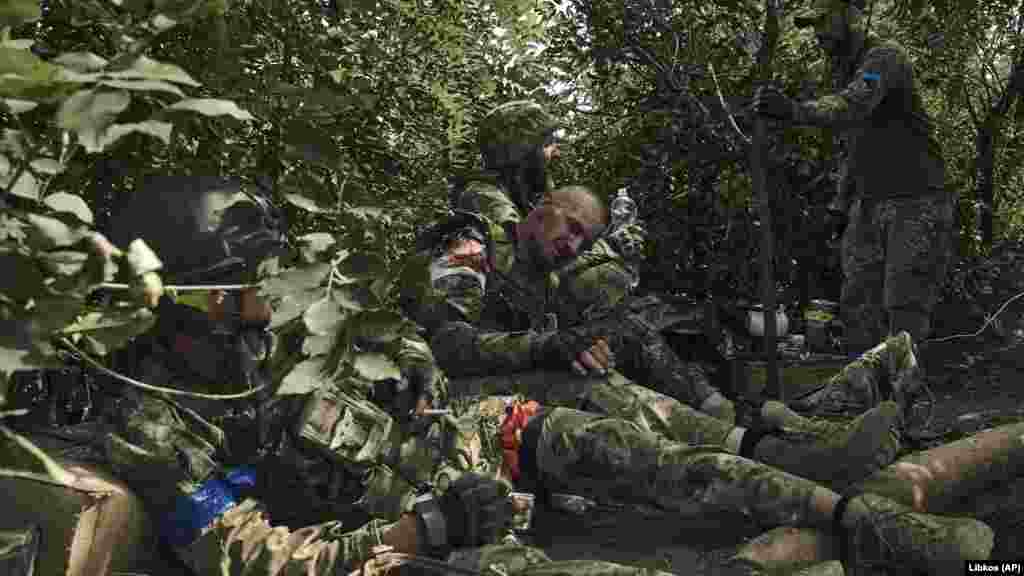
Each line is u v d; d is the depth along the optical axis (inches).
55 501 82.0
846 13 209.8
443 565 96.0
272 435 99.5
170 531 92.2
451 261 143.6
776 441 136.8
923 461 129.7
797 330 280.4
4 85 57.0
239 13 109.2
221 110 62.1
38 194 66.1
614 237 159.0
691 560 131.0
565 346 142.1
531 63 261.9
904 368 162.2
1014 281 329.1
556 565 96.4
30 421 121.3
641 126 276.8
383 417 106.0
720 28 283.6
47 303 57.5
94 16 68.7
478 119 232.7
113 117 56.4
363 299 75.0
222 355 93.5
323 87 90.6
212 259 90.9
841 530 115.3
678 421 141.5
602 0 267.0
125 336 62.6
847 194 227.9
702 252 276.2
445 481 107.0
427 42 217.2
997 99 373.4
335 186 90.0
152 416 91.2
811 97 266.8
